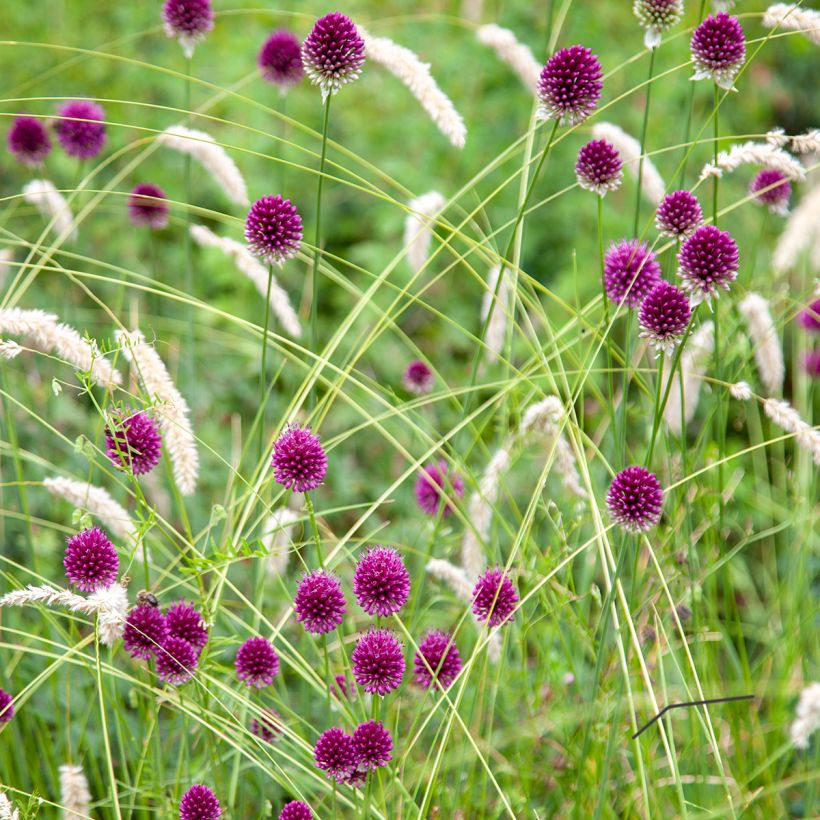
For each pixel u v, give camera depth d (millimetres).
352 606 1590
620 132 1545
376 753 1315
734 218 2131
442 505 1512
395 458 1837
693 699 1446
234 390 1842
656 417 1377
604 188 1416
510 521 1684
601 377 1782
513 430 1499
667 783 1463
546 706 1532
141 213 1641
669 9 1440
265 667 1371
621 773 1495
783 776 1554
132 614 1362
